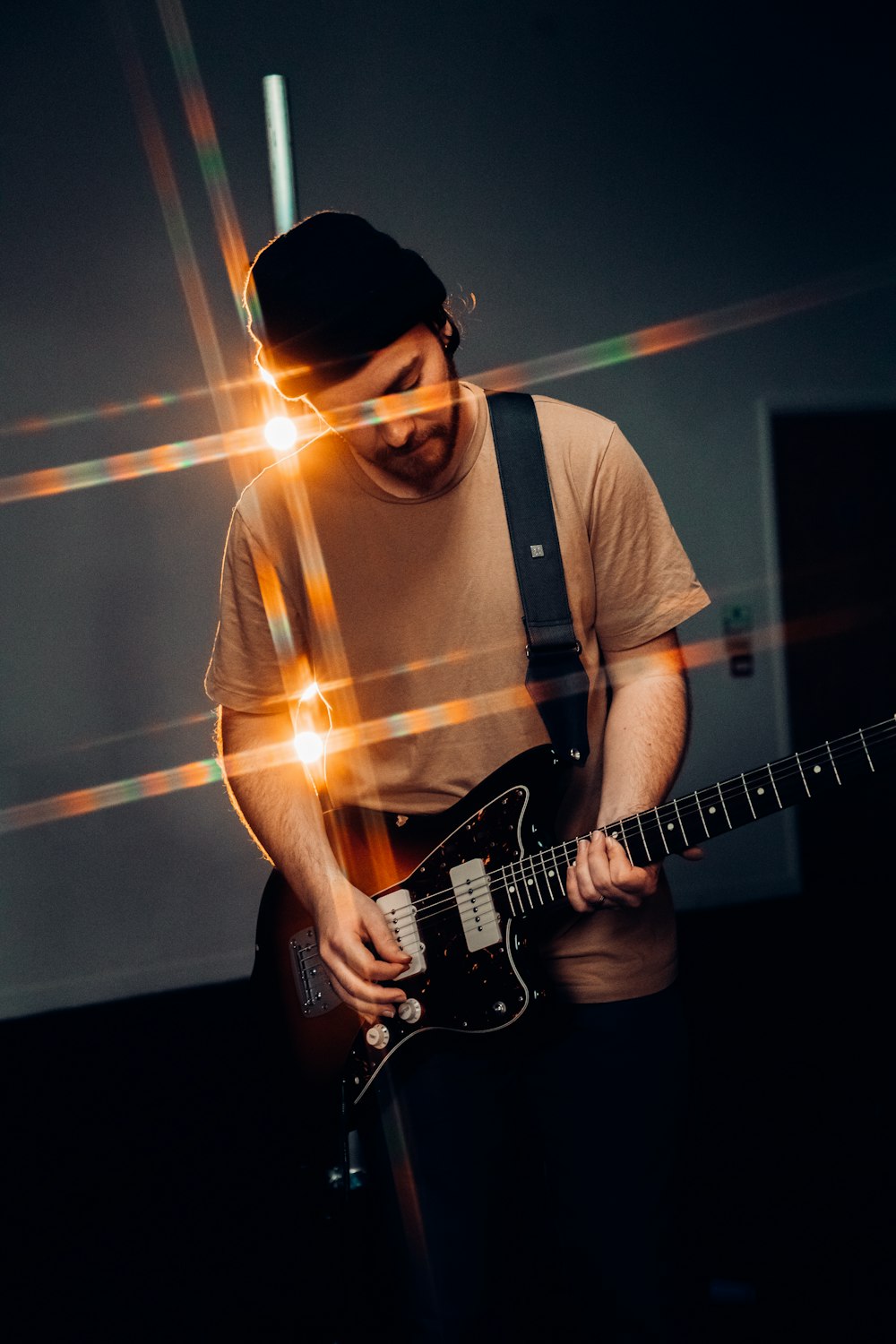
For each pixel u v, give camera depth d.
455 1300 1.34
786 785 1.21
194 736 4.99
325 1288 2.35
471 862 1.38
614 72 5.22
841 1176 2.57
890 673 5.57
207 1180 3.00
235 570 1.47
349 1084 1.48
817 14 5.40
